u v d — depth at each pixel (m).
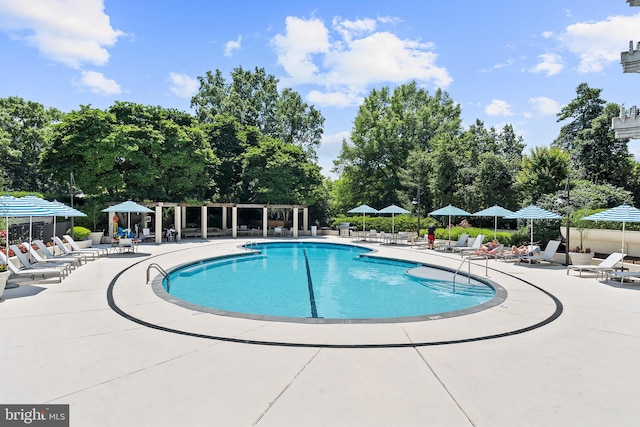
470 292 12.53
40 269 11.73
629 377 5.05
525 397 4.45
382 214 39.91
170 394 4.40
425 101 50.16
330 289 13.04
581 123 38.25
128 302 8.97
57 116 41.78
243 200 37.81
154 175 28.05
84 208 26.52
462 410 4.11
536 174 25.95
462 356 5.77
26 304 8.69
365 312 10.16
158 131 28.52
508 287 11.43
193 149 30.09
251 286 13.47
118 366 5.21
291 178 33.78
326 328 7.18
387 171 44.28
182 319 7.63
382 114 48.34
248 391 4.51
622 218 12.05
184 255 18.91
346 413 4.01
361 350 5.99
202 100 44.97
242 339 6.46
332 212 42.22
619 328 7.32
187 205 27.56
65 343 6.12
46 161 26.27
